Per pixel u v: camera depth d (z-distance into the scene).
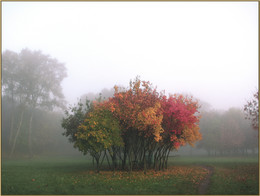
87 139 22.58
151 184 17.83
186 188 16.16
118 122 24.11
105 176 22.59
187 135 26.98
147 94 24.70
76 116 30.42
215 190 15.23
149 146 29.92
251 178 19.14
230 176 21.00
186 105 27.25
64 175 23.22
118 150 29.11
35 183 18.11
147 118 22.12
